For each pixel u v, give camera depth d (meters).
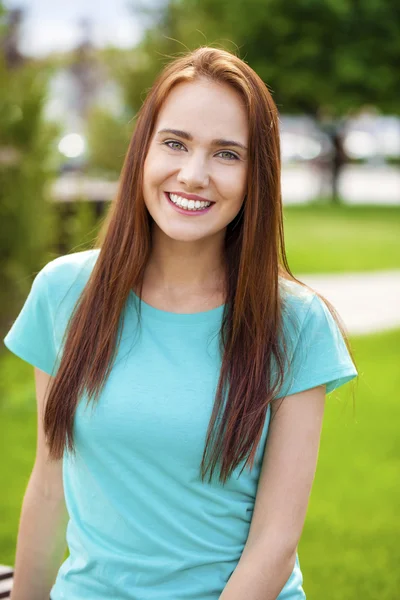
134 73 18.03
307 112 32.28
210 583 2.18
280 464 2.22
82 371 2.21
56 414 2.21
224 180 2.19
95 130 18.80
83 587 2.23
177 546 2.18
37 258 7.48
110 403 2.16
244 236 2.23
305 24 28.86
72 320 2.28
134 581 2.17
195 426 2.14
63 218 7.93
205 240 2.28
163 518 2.17
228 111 2.18
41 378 2.39
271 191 2.24
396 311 11.52
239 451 2.14
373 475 5.99
